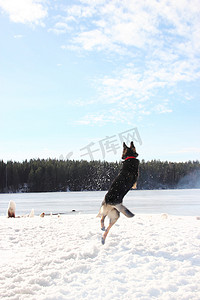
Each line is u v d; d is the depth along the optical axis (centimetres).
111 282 356
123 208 542
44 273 386
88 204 2652
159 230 645
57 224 800
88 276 379
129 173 583
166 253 470
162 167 7031
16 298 318
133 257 452
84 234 615
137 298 314
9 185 6506
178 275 380
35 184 6353
